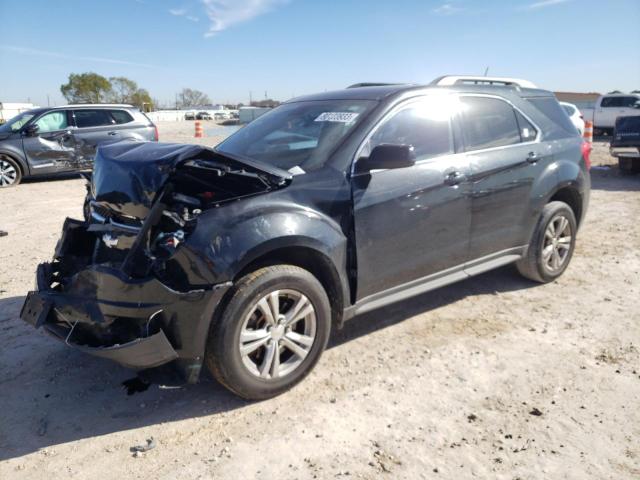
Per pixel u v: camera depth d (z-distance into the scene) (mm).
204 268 2904
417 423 3029
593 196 9672
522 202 4641
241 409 3191
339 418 3084
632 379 3451
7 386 3467
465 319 4410
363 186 3570
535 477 2600
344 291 3527
